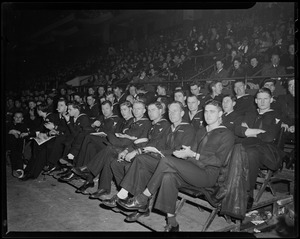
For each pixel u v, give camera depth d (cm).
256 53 854
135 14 1852
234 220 332
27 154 646
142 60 1452
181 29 1567
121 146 438
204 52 1100
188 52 1160
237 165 300
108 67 1789
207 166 317
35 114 862
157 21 1894
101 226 347
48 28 2375
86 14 2102
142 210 325
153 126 424
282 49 807
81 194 475
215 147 326
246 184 301
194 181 303
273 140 375
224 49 1011
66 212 396
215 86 566
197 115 480
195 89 595
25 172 602
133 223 356
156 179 310
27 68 2555
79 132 531
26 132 696
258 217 367
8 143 623
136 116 461
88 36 2392
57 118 680
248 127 405
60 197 461
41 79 2438
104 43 2233
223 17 1286
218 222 341
